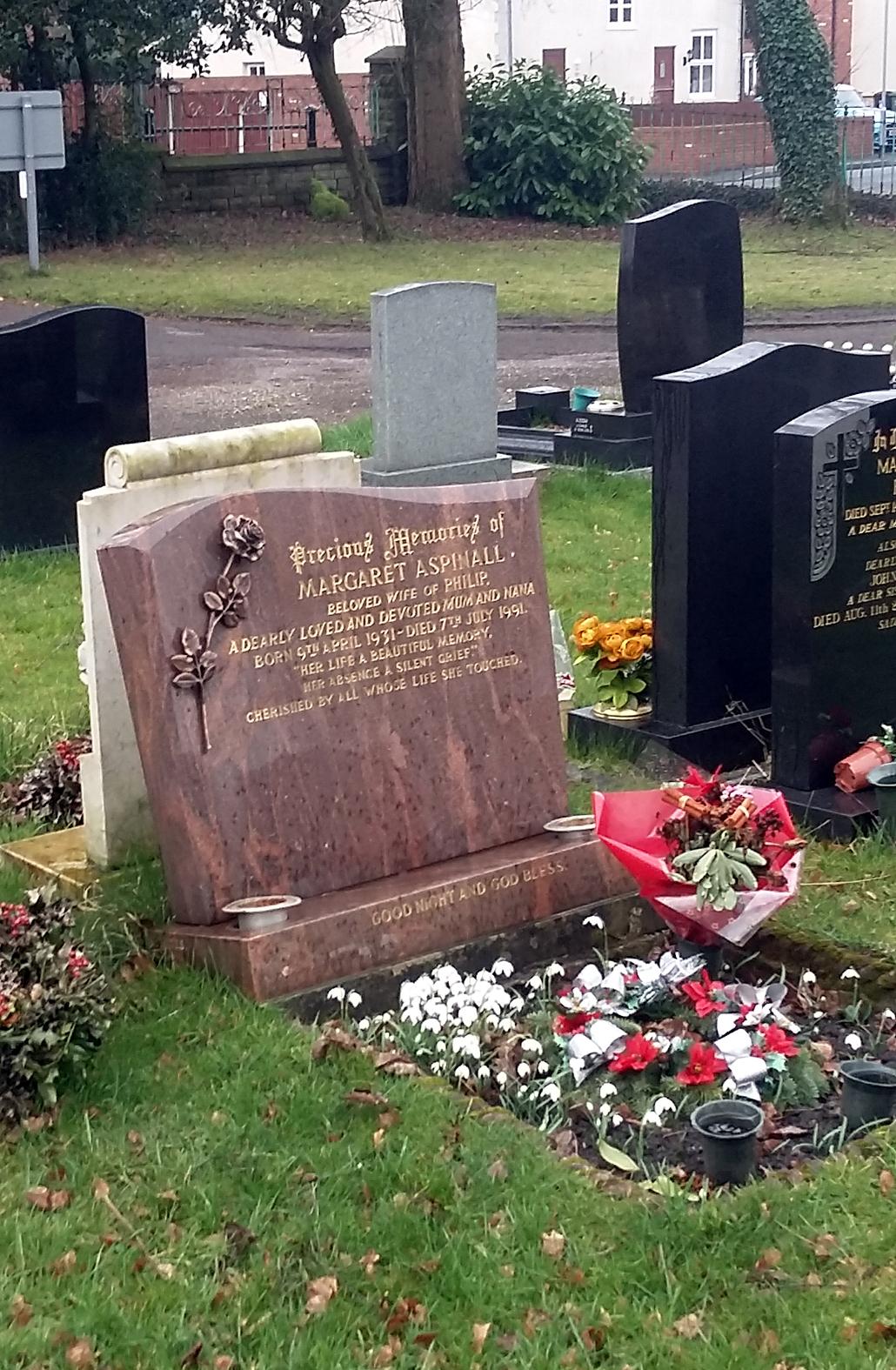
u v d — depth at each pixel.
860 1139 4.05
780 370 5.93
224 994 4.45
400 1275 3.68
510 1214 3.80
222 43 23.95
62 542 8.70
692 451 5.78
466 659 4.92
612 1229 3.77
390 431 8.33
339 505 4.70
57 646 7.21
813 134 24.88
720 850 4.45
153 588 4.47
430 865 4.86
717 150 33.69
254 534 4.57
